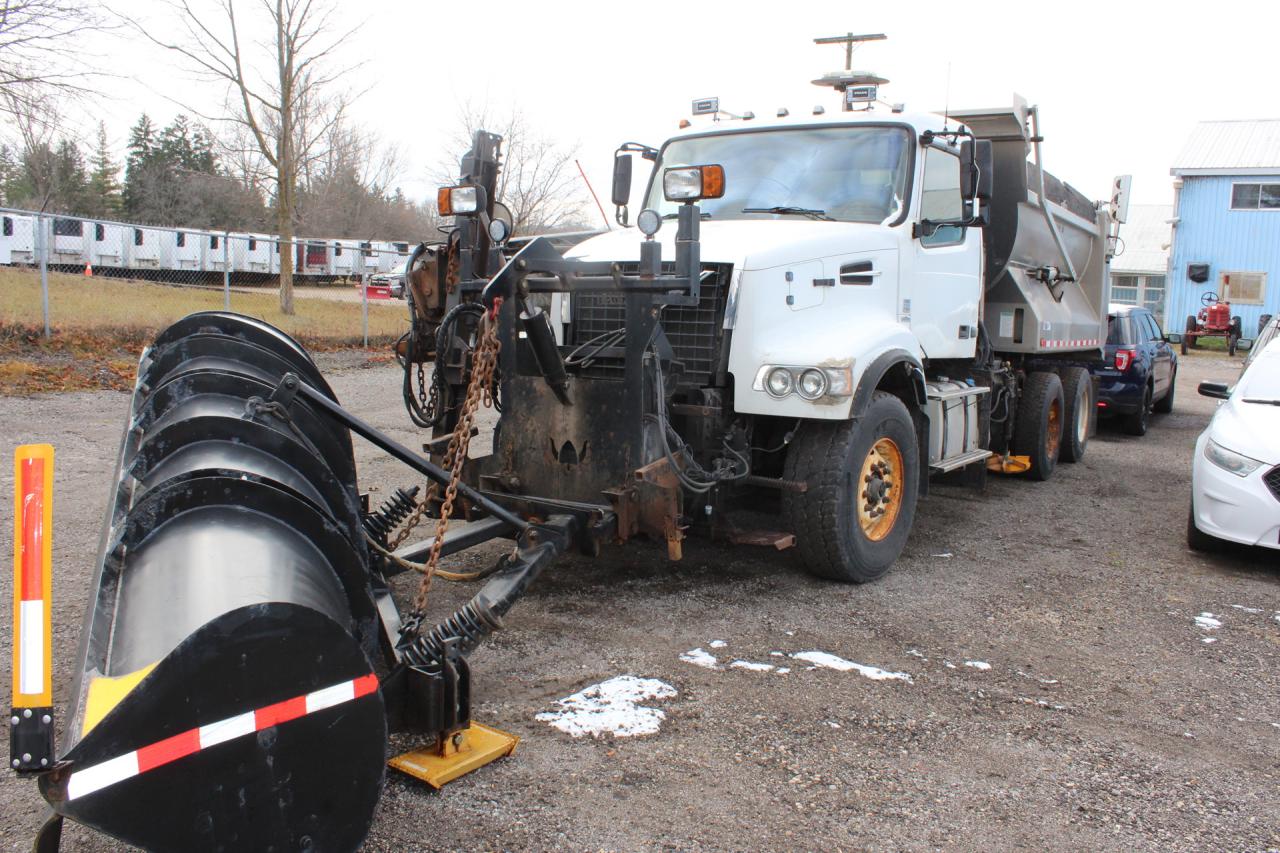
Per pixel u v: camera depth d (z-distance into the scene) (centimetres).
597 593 564
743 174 675
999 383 863
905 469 612
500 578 414
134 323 1552
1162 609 574
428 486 532
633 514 486
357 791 264
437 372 545
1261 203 3384
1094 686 457
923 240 670
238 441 339
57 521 657
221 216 4438
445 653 348
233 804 243
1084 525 788
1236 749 397
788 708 418
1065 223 977
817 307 572
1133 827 334
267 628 243
